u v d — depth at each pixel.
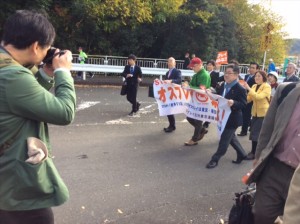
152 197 4.52
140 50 23.19
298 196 1.68
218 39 24.77
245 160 6.28
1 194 1.84
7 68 1.76
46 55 2.01
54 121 1.85
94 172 5.29
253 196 2.92
